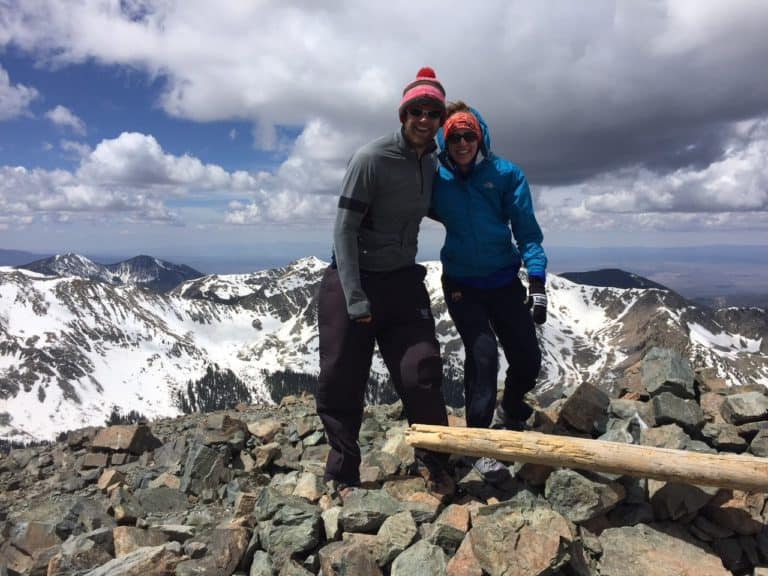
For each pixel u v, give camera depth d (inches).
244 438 159.5
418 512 96.9
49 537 115.6
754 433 110.3
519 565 80.8
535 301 106.6
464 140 104.0
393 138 97.7
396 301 104.3
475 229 108.8
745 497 92.2
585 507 93.3
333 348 105.4
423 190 101.7
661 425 115.0
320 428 162.6
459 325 112.0
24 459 187.6
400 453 118.6
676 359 125.9
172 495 132.3
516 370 112.0
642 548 87.1
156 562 93.1
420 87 94.2
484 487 105.1
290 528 95.2
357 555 86.3
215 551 95.5
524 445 93.1
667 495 93.1
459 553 85.2
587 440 91.2
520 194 108.8
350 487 109.4
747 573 90.0
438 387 104.0
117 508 120.4
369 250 102.9
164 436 202.7
